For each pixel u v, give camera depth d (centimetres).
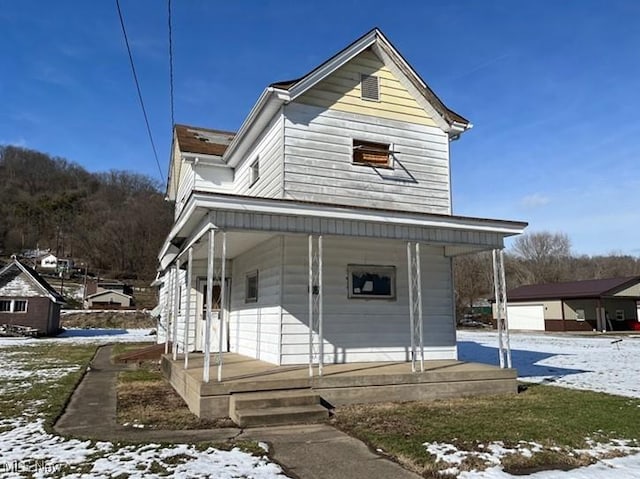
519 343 2378
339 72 1002
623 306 3766
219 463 449
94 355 1656
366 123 1008
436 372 790
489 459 464
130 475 413
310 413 625
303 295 884
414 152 1045
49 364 1358
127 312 4147
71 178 9456
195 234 844
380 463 457
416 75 1037
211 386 651
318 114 966
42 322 2855
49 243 8150
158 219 7612
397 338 959
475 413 668
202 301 1269
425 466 443
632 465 454
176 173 1755
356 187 973
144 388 938
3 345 2127
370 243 966
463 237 873
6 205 8319
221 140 1543
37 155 9438
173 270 1456
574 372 1201
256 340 991
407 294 984
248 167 1187
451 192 1064
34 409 705
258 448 500
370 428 582
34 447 502
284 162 918
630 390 903
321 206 745
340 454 484
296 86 925
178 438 545
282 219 737
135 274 7188
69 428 598
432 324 1003
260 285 980
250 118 1011
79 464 443
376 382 747
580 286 3691
